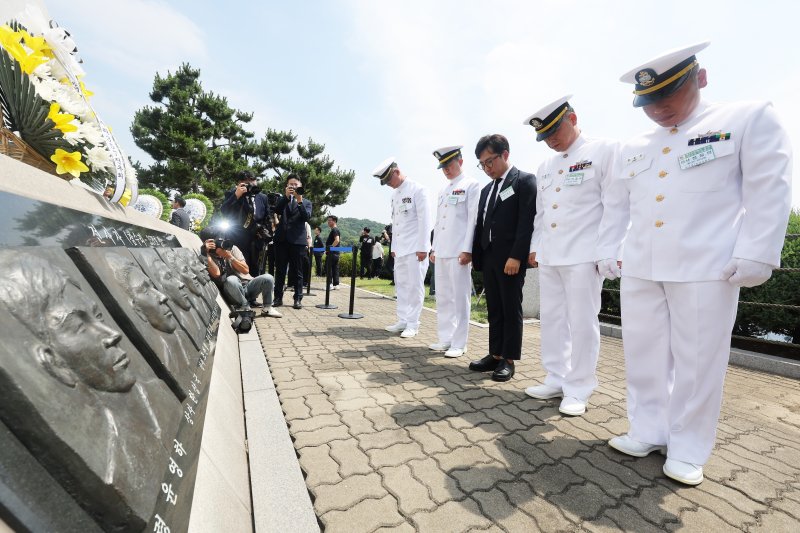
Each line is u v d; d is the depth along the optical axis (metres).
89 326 0.94
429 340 4.93
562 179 2.83
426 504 1.62
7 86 1.54
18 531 0.60
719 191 1.84
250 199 6.31
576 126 2.85
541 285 3.07
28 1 1.90
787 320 4.64
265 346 4.17
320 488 1.70
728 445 2.34
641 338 2.16
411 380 3.25
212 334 2.51
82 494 0.70
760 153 1.70
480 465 1.96
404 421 2.43
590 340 2.71
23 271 0.85
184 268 2.60
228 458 1.63
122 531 0.74
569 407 2.64
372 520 1.51
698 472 1.86
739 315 5.07
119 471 0.77
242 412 2.34
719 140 1.83
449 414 2.57
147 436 0.94
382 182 5.26
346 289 11.12
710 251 1.83
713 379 1.86
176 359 1.43
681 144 1.97
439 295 4.46
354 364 3.64
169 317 1.55
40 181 1.37
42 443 0.67
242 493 1.53
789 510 1.68
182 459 1.11
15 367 0.68
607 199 2.45
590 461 2.04
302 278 7.00
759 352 4.77
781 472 2.02
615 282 6.64
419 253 4.89
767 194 1.67
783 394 3.39
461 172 4.37
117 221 1.93
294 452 1.89
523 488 1.77
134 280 1.43
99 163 1.96
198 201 10.43
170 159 21.05
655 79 1.88
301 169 22.53
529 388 2.98
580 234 2.71
